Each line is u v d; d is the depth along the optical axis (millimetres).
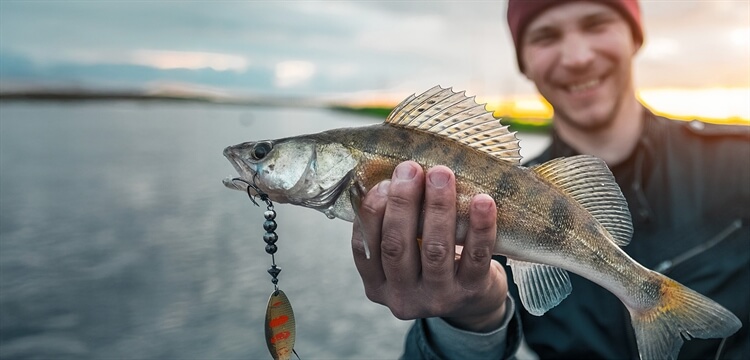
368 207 294
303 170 330
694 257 424
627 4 470
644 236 440
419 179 286
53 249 2113
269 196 341
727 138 447
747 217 424
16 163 5691
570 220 327
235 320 1333
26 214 2857
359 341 1194
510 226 319
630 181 457
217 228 2479
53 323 1335
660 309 333
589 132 476
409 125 327
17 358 1142
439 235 285
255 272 1740
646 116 471
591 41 463
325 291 1538
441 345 358
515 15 514
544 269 338
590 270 331
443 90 319
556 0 467
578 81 466
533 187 323
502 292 327
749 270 416
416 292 305
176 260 1906
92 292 1584
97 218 2750
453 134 321
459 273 301
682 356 409
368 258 299
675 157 453
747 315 406
